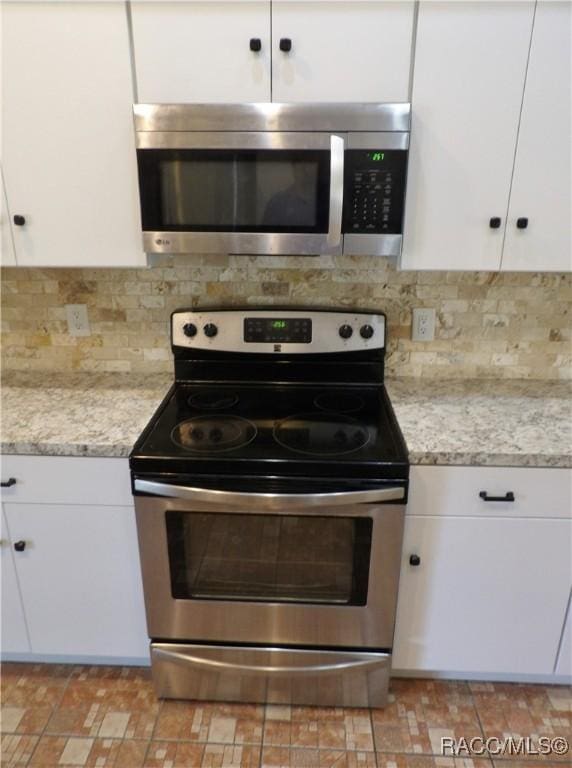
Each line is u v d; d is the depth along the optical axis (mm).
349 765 1563
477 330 1917
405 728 1676
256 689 1725
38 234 1559
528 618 1654
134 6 1351
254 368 1897
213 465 1413
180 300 1925
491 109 1403
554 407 1726
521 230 1502
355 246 1493
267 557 1544
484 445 1484
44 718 1708
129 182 1501
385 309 1904
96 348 2000
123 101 1431
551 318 1889
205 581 1587
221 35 1365
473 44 1354
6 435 1535
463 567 1595
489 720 1703
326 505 1404
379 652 1641
